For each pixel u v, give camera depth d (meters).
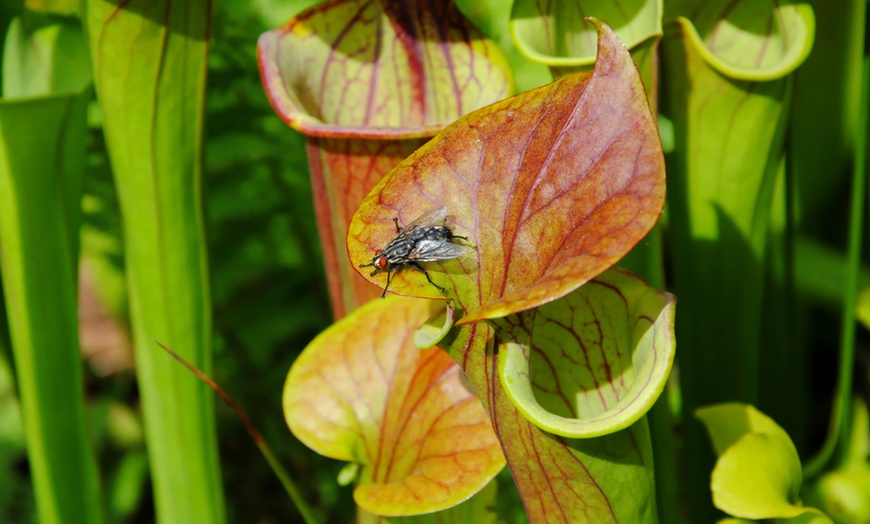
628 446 0.38
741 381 0.46
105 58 0.42
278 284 0.63
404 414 0.42
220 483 0.48
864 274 0.52
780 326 0.49
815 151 0.51
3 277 0.45
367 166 0.43
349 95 0.46
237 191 0.61
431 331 0.38
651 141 0.35
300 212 0.62
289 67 0.44
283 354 0.65
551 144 0.36
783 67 0.41
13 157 0.43
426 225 0.37
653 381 0.37
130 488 0.67
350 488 0.62
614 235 0.35
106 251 0.63
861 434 0.49
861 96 0.45
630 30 0.42
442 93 0.46
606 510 0.38
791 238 0.47
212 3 0.43
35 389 0.46
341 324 0.43
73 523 0.47
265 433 0.65
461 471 0.41
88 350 0.75
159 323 0.46
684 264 0.45
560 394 0.39
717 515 0.47
